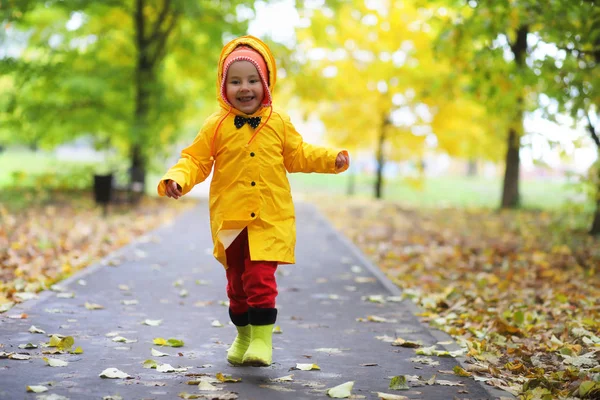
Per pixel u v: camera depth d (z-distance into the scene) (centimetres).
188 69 2131
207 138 462
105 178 1479
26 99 1808
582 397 409
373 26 2334
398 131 2384
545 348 539
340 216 1848
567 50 955
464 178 4172
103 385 413
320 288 811
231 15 1948
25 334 532
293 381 441
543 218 1717
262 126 462
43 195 1816
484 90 1139
